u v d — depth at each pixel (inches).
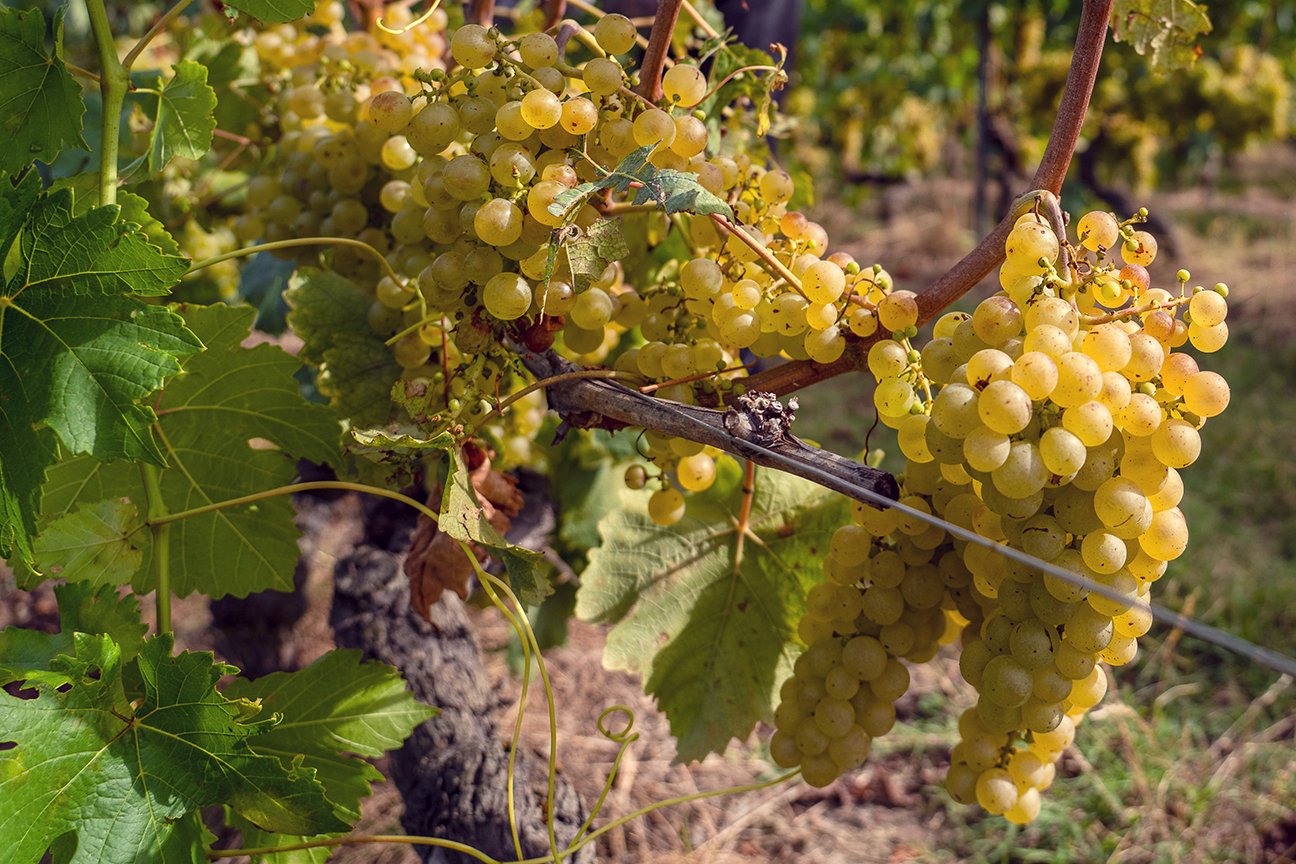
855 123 164.1
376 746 27.2
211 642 56.7
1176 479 21.9
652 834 49.6
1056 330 21.2
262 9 25.5
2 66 25.1
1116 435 21.7
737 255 25.3
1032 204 22.7
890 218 173.3
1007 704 22.5
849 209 177.3
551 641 46.8
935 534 24.3
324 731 27.1
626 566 29.2
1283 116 145.2
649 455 27.3
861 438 90.9
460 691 37.7
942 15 150.1
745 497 28.7
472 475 27.8
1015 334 21.9
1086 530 21.7
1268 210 177.2
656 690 29.3
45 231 23.1
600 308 25.5
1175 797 50.6
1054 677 22.6
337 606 39.7
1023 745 25.6
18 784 22.4
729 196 26.7
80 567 26.3
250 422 28.1
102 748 23.3
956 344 22.5
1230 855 47.8
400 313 29.6
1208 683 59.6
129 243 22.9
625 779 52.6
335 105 30.3
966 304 110.9
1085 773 51.9
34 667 23.9
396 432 26.4
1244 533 73.9
